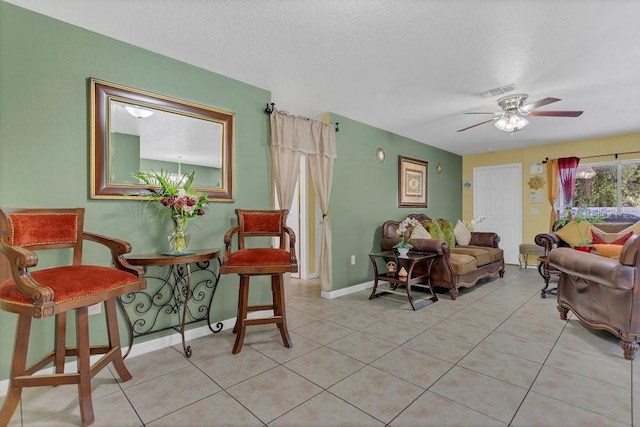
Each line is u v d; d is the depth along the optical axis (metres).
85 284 1.58
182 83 2.65
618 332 2.27
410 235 4.33
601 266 2.29
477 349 2.40
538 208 5.91
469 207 6.79
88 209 2.19
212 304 2.83
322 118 4.07
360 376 2.00
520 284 4.67
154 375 2.04
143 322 2.42
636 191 5.01
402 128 4.74
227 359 2.27
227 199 2.91
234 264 2.35
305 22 2.13
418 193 5.52
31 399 1.79
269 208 3.27
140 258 2.13
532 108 3.24
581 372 2.04
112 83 2.28
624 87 3.19
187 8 1.97
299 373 2.05
